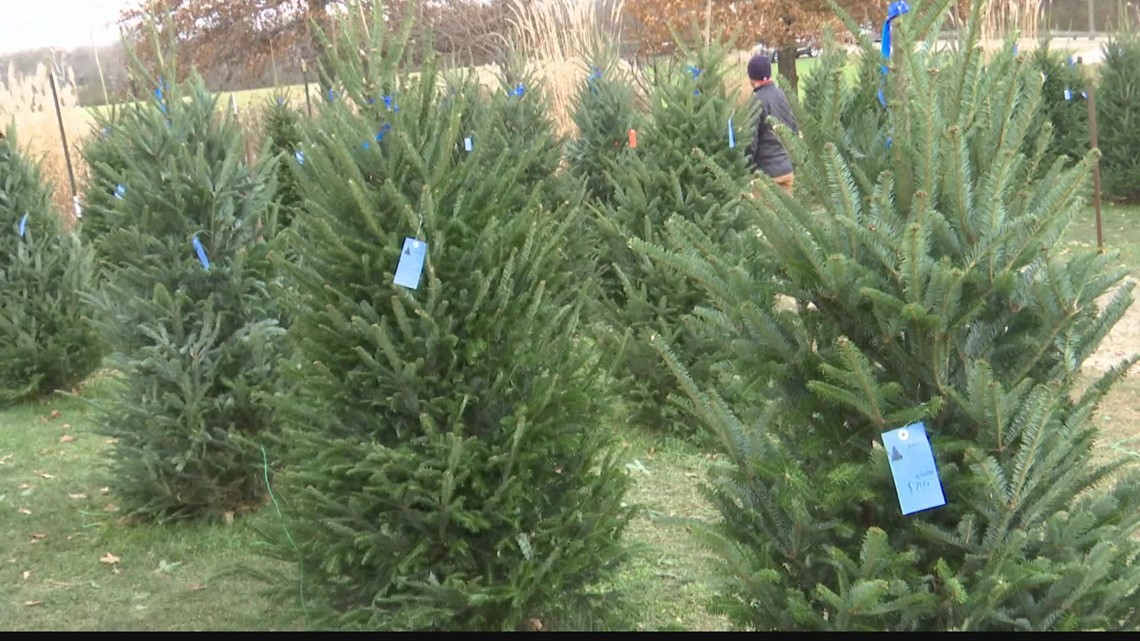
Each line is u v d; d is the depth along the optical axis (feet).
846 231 9.44
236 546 18.90
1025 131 9.42
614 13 57.31
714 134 24.00
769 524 10.14
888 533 9.73
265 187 20.53
